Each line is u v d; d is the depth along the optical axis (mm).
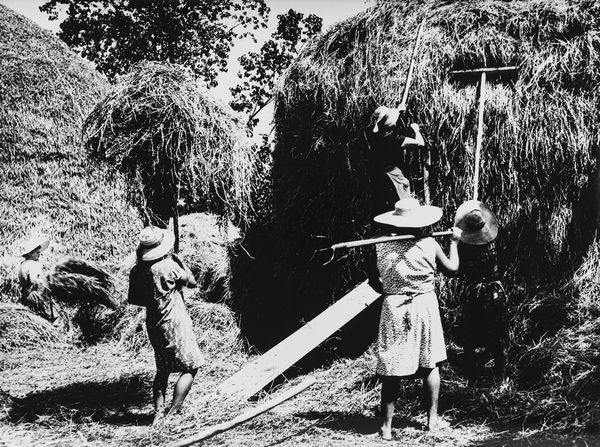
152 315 5641
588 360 5594
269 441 4922
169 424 5406
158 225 6934
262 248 8531
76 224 10820
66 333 9391
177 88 6340
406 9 7117
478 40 6598
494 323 5891
